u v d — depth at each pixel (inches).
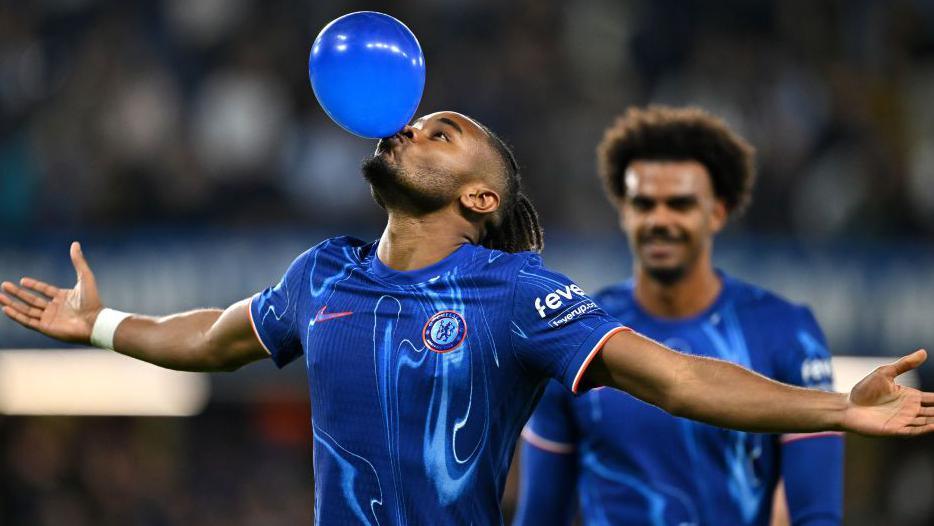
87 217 1485.0
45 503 1496.1
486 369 421.1
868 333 1279.5
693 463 629.9
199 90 1606.8
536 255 441.7
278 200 1528.1
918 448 1561.3
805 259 1284.4
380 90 434.0
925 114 1713.8
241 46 1641.2
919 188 1633.9
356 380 427.5
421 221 448.5
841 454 629.3
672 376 405.4
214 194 1518.2
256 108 1571.1
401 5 1712.6
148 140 1529.3
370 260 455.2
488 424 424.5
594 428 646.5
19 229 1291.8
